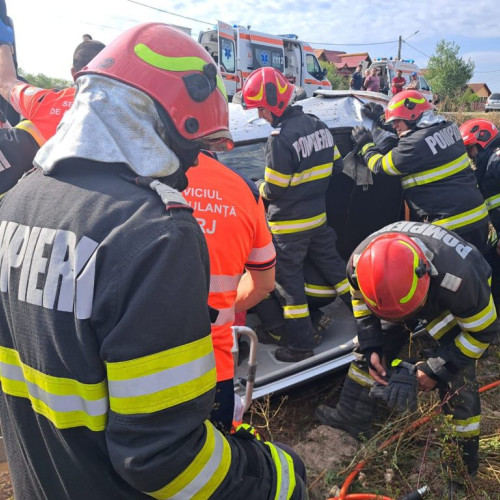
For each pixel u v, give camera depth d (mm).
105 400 834
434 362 2162
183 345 815
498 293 3887
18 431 990
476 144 4156
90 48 2395
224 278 1565
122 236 799
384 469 2447
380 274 1898
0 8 2051
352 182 3584
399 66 17172
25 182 991
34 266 868
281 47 13680
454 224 3551
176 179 999
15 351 951
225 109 1069
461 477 2275
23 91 2037
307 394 3137
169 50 961
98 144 878
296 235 2969
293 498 1068
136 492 915
